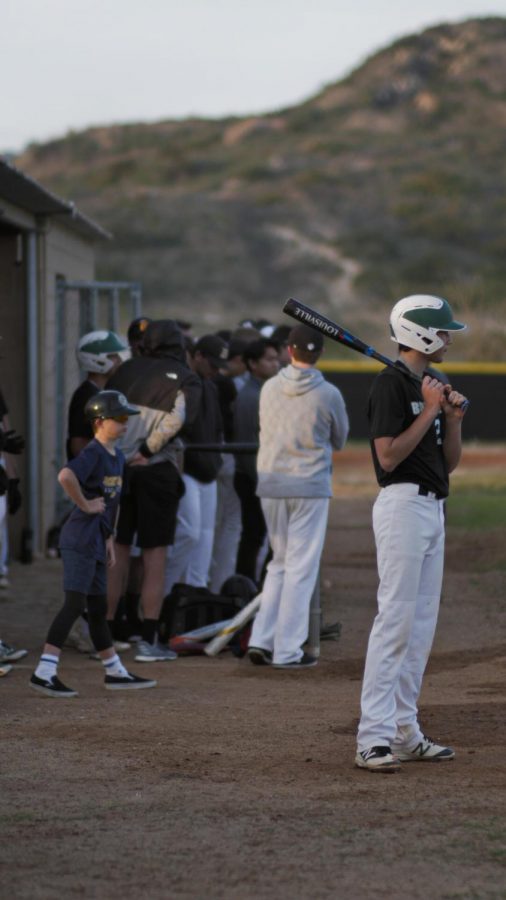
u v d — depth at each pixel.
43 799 13.29
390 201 154.75
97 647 19.19
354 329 122.38
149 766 14.62
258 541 25.92
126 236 142.38
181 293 130.62
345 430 21.27
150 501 21.41
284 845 11.84
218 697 18.70
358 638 23.91
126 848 11.75
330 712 17.67
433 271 136.12
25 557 32.69
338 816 12.72
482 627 24.91
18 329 33.16
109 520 18.92
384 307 129.25
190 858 11.48
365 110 195.00
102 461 18.58
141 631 23.30
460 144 177.88
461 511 44.25
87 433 22.28
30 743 15.66
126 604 23.45
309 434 20.94
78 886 10.80
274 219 149.00
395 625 14.38
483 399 76.88
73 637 22.66
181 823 12.48
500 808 12.99
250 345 25.78
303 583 21.22
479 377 76.81
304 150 176.50
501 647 22.83
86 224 36.94
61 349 36.16
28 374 33.22
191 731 16.36
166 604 22.98
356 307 129.62
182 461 22.25
